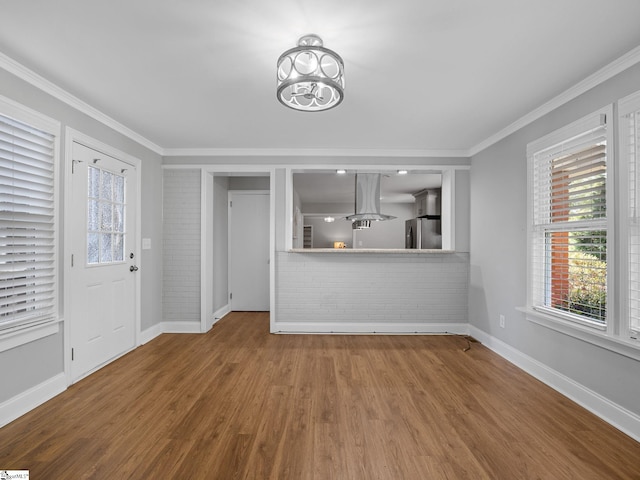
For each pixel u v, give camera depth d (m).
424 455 1.88
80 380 2.85
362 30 1.87
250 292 5.68
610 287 2.22
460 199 4.36
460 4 1.66
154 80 2.46
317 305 4.37
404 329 4.36
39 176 2.41
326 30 1.87
